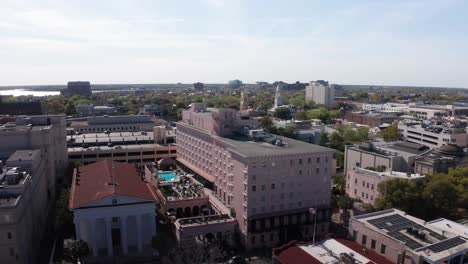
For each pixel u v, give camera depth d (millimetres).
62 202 107688
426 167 139500
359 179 131250
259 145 117438
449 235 77688
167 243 106250
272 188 106688
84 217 92812
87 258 95375
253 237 104375
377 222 84062
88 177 117812
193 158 154875
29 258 93938
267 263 96062
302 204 111750
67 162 157875
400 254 72500
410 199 106500
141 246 99312
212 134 136375
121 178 111750
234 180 111500
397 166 144625
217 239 103875
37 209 109125
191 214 123250
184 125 163875
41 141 134000
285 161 107375
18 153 112062
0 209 80812
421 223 83750
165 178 144500
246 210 104250
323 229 113688
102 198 93625
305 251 74875
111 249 96312
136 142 189875
